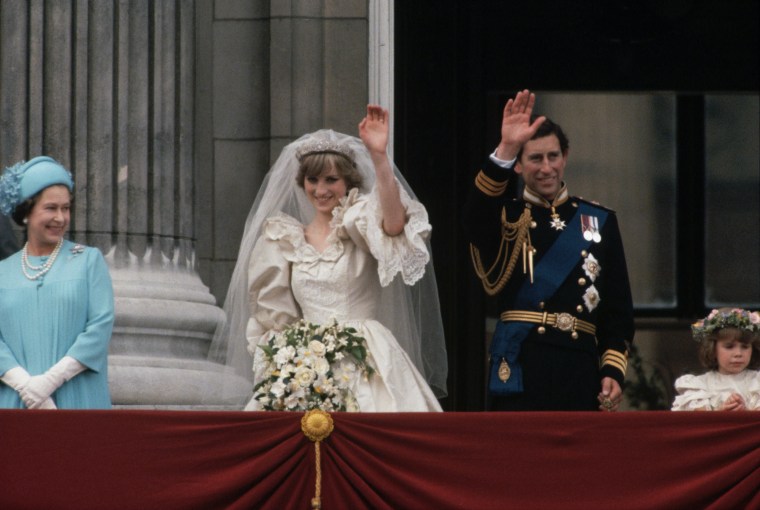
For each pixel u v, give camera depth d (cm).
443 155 5100
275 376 2712
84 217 3334
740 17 5412
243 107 3812
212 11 3828
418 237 2792
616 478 2430
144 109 3403
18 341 2720
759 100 5512
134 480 2434
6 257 2856
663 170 5506
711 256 5494
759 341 3028
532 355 2747
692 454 2433
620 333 2803
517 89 5362
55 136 3341
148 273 3372
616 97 5503
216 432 2442
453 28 5134
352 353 2762
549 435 2439
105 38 3375
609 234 2831
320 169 2867
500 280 2814
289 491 2441
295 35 3766
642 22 5356
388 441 2444
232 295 2952
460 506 2422
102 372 2739
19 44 3356
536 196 2827
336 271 2836
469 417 2445
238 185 3794
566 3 5366
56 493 2430
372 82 3766
